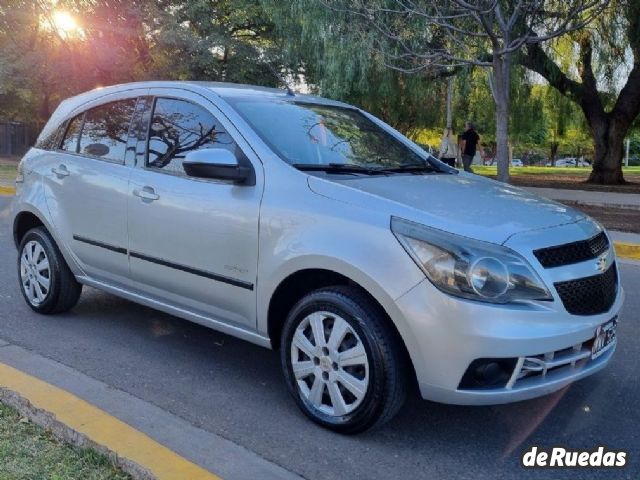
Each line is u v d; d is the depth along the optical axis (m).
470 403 3.24
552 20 13.44
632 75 19.17
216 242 4.07
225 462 3.29
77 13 20.17
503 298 3.20
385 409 3.40
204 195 4.16
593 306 3.51
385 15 12.81
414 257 3.26
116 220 4.75
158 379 4.39
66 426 3.33
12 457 3.12
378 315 3.39
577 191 16.86
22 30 21.94
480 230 3.33
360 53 14.17
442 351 3.20
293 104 4.75
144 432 3.56
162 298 4.61
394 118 23.98
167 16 19.62
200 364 4.68
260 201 3.88
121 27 20.17
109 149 4.98
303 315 3.70
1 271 7.27
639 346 5.20
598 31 15.99
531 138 50.03
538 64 17.66
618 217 12.09
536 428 3.80
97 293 6.40
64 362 4.64
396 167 4.52
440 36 14.05
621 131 19.84
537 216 3.65
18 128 35.75
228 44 19.48
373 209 3.50
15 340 5.05
